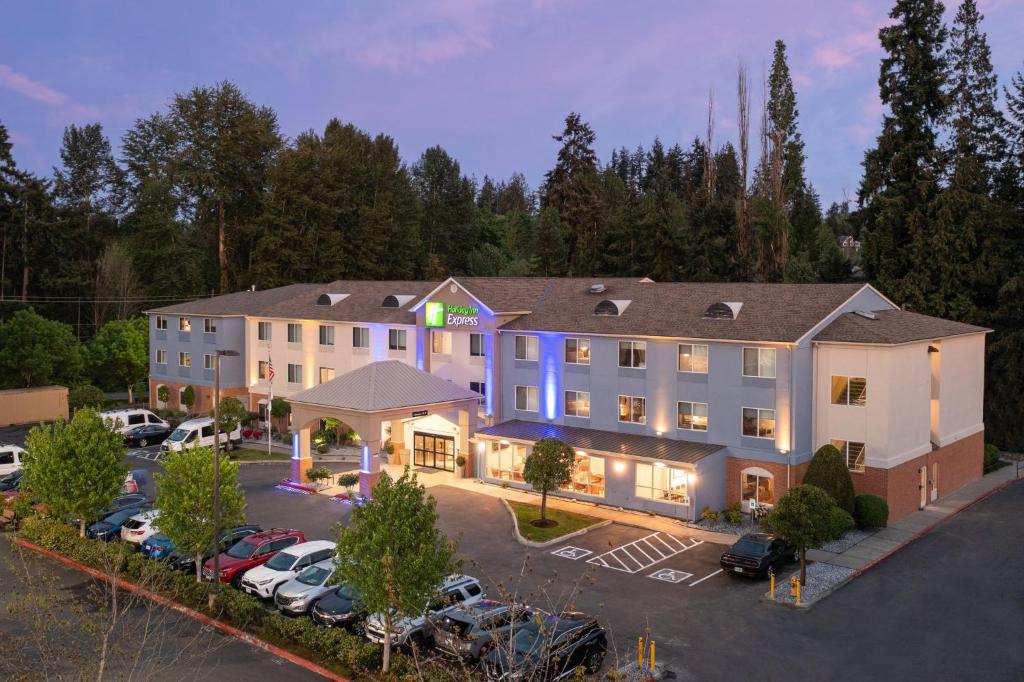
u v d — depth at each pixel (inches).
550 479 1466.5
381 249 3693.4
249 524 1341.0
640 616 1039.0
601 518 1517.0
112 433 1332.4
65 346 2819.9
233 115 3683.6
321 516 1523.1
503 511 1571.1
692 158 5157.5
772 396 1485.0
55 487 1236.5
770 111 2930.6
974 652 928.3
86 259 3718.0
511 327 1849.2
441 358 1995.6
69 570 1188.5
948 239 2164.1
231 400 2169.0
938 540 1381.6
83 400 2509.8
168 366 2696.9
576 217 3627.0
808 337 1487.5
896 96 2297.0
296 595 1015.6
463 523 1487.5
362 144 4111.7
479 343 1916.8
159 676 836.6
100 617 840.9
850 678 861.2
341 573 856.3
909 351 1512.1
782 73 2908.5
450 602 952.3
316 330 2297.0
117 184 4210.1
